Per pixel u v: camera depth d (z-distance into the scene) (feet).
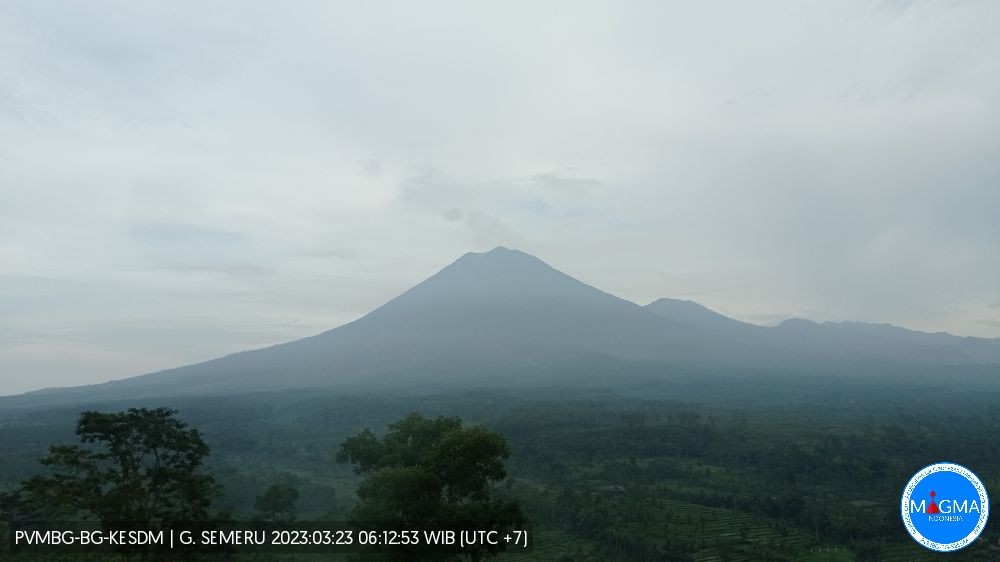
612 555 163.94
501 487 219.00
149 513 102.12
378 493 115.55
